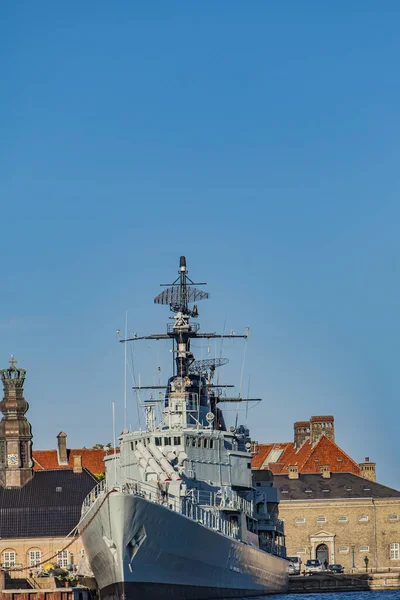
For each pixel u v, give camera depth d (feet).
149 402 504.84
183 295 547.08
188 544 418.10
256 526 546.26
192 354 547.08
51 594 450.30
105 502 389.19
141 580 396.78
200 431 486.79
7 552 640.58
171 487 434.71
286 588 613.93
